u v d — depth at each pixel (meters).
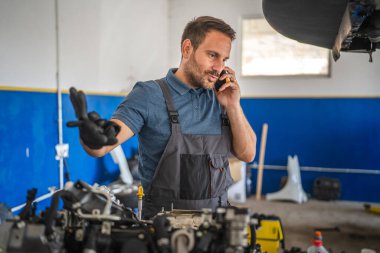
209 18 1.31
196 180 1.27
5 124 2.46
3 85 2.44
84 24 3.46
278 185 5.59
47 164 2.94
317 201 5.30
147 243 0.92
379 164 5.30
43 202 2.85
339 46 1.44
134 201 3.23
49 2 2.91
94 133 0.87
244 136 1.38
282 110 5.53
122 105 1.31
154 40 5.11
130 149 4.64
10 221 0.91
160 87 1.35
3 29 2.43
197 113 1.35
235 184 5.14
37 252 0.84
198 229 0.98
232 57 5.58
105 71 3.90
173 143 1.29
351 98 5.31
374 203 5.31
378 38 1.45
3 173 2.43
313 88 5.42
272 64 5.59
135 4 4.53
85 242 0.91
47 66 2.92
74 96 0.88
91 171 3.71
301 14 1.39
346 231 4.01
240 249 0.88
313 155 5.48
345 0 1.17
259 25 5.56
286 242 3.62
